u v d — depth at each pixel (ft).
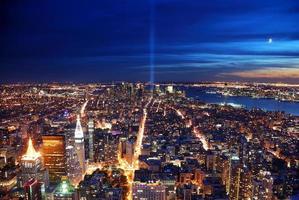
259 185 631.15
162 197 637.71
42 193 611.88
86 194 645.51
